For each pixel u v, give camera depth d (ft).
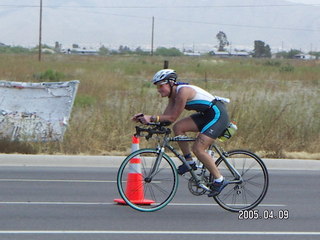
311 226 34.35
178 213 36.73
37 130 58.85
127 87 120.16
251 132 60.13
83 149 57.93
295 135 61.72
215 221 35.01
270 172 53.47
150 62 298.15
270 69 242.58
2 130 58.65
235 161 38.06
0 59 237.45
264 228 33.73
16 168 52.34
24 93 59.93
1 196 40.55
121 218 35.12
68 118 59.41
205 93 35.94
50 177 48.21
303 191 44.65
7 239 30.45
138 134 36.88
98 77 132.67
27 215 35.37
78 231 32.17
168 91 35.83
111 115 61.62
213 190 36.24
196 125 36.32
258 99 67.00
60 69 182.91
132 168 37.63
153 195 39.58
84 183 45.85
